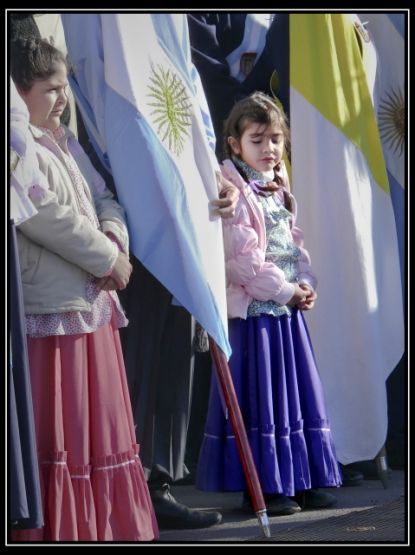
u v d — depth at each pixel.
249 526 8.95
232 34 11.70
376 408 10.93
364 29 11.97
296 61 11.01
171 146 8.14
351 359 10.95
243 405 9.41
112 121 8.02
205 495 10.62
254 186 9.65
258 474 9.27
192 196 8.17
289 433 9.44
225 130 9.91
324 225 10.95
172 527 8.86
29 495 6.59
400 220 12.65
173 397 9.27
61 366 7.26
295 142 11.00
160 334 8.98
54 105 7.62
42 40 7.62
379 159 11.48
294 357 9.66
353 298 10.97
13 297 6.62
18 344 6.61
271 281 9.40
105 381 7.41
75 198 7.57
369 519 8.88
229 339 9.45
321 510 9.75
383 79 12.66
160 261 7.96
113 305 7.73
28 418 6.61
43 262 7.22
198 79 8.83
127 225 8.00
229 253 9.42
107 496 7.26
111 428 7.37
